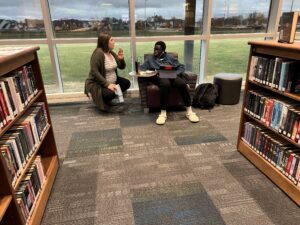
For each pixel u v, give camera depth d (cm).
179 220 145
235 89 329
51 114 316
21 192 126
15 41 324
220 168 194
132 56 360
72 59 356
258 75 183
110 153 220
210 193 167
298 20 155
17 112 131
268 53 168
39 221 142
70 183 180
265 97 179
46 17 317
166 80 277
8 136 126
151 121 287
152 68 307
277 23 380
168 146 229
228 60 411
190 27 370
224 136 246
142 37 353
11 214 115
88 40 344
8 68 119
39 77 174
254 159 195
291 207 153
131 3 329
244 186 173
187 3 353
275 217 146
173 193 167
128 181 181
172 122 282
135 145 232
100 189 173
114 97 313
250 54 189
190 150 221
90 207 157
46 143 190
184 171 191
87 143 238
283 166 165
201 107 323
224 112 310
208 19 359
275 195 164
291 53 146
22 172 129
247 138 205
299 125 147
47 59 343
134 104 345
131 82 375
